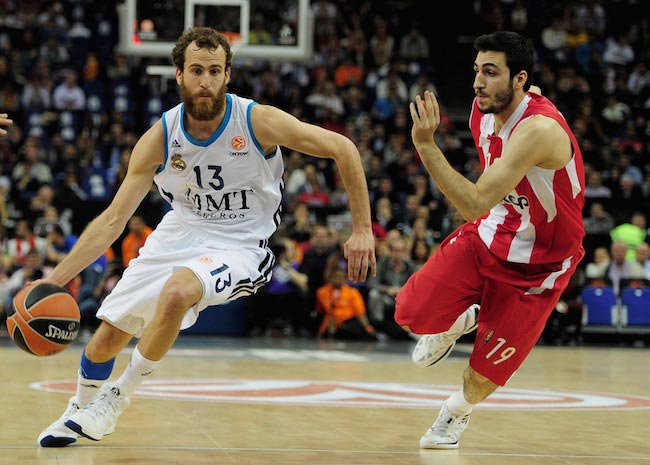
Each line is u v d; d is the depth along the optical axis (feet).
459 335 33.19
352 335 87.86
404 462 26.78
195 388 45.85
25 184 103.86
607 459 28.07
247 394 43.80
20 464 24.85
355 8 153.99
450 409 30.01
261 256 28.35
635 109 141.79
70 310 27.17
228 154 27.43
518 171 27.25
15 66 128.57
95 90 130.62
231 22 89.92
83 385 29.04
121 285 28.04
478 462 27.12
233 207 28.22
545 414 38.99
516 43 28.53
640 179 121.08
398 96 133.28
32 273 83.15
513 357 30.04
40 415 34.81
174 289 26.17
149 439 29.71
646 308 91.76
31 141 106.63
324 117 124.16
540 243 29.71
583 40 151.43
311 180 104.42
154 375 52.01
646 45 153.79
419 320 31.01
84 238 27.78
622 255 93.66
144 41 89.20
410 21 154.30
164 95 128.88
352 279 27.04
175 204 28.58
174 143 27.40
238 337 90.27
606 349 86.84
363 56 143.43
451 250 30.86
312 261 90.84
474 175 116.88
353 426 33.96
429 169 26.17
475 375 30.12
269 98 129.18
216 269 26.94
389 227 99.55
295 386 48.16
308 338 90.63
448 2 156.56
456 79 155.33
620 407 42.11
